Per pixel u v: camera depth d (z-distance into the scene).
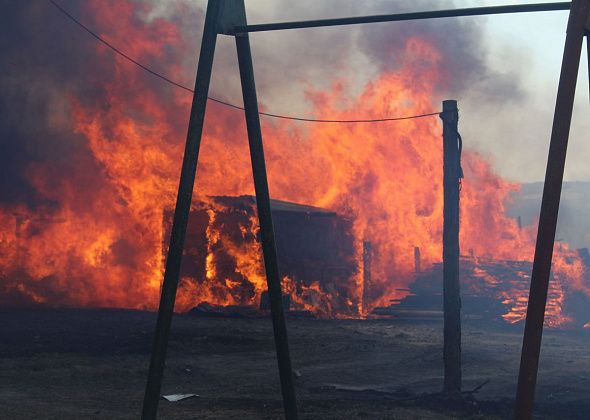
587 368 18.17
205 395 13.01
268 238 6.26
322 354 20.19
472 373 16.86
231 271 35.50
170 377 15.21
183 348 20.05
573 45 4.67
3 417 10.09
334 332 27.06
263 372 16.45
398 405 11.82
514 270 37.38
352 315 38.78
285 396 6.23
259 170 6.29
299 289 37.59
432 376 16.09
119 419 10.34
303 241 38.25
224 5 5.98
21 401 11.60
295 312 35.06
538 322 4.61
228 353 19.95
